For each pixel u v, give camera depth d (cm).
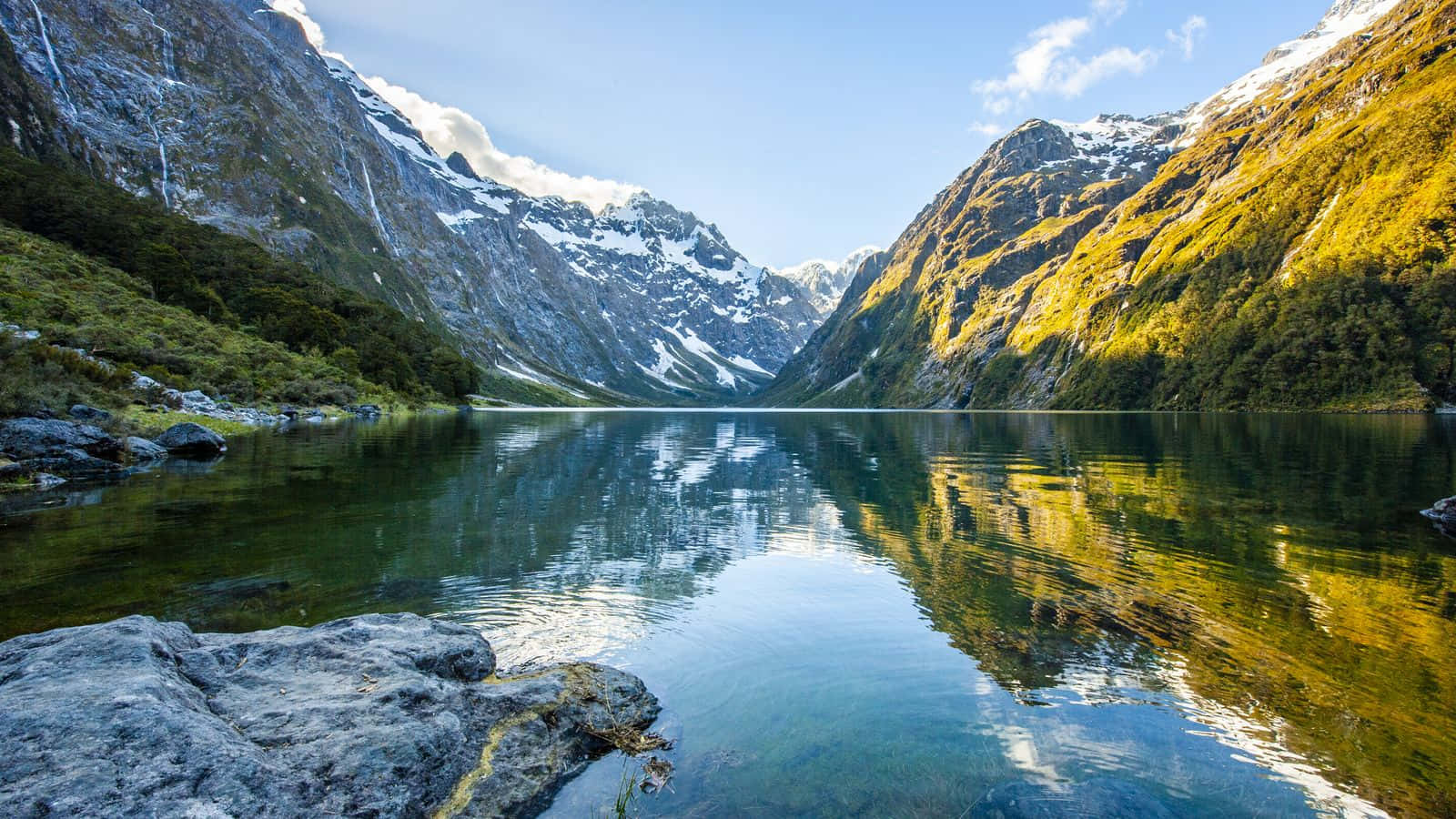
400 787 741
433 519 2423
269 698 852
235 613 1375
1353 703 1014
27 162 12825
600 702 1002
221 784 653
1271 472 3731
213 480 3112
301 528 2195
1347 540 2089
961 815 754
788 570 1811
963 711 1007
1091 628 1350
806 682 1116
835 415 17475
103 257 10519
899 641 1293
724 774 850
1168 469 3981
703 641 1298
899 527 2391
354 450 4728
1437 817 735
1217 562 1841
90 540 1966
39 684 750
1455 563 1805
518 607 1484
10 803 573
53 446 3177
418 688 905
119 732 675
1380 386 12756
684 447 6147
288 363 9881
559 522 2447
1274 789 795
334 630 1080
